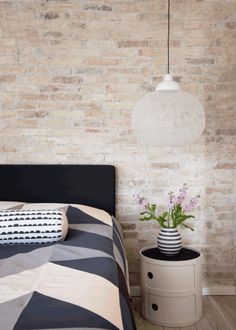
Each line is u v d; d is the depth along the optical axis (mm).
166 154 2760
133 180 2760
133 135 2748
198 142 2754
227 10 2701
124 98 2729
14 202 2520
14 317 1047
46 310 1089
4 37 2672
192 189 2766
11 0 2650
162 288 2273
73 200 2688
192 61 2719
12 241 1855
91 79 2715
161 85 2020
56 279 1344
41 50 2688
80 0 2672
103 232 2061
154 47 2709
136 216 2770
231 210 2773
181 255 2379
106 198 2686
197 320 2324
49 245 1826
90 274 1393
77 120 2730
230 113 2742
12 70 2689
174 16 2695
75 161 2746
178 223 2402
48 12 2672
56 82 2709
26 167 2680
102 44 2701
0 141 2723
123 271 1642
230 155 2752
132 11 2689
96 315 1074
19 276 1380
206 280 2799
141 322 2344
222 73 2727
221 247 2793
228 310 2520
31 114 2719
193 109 1959
